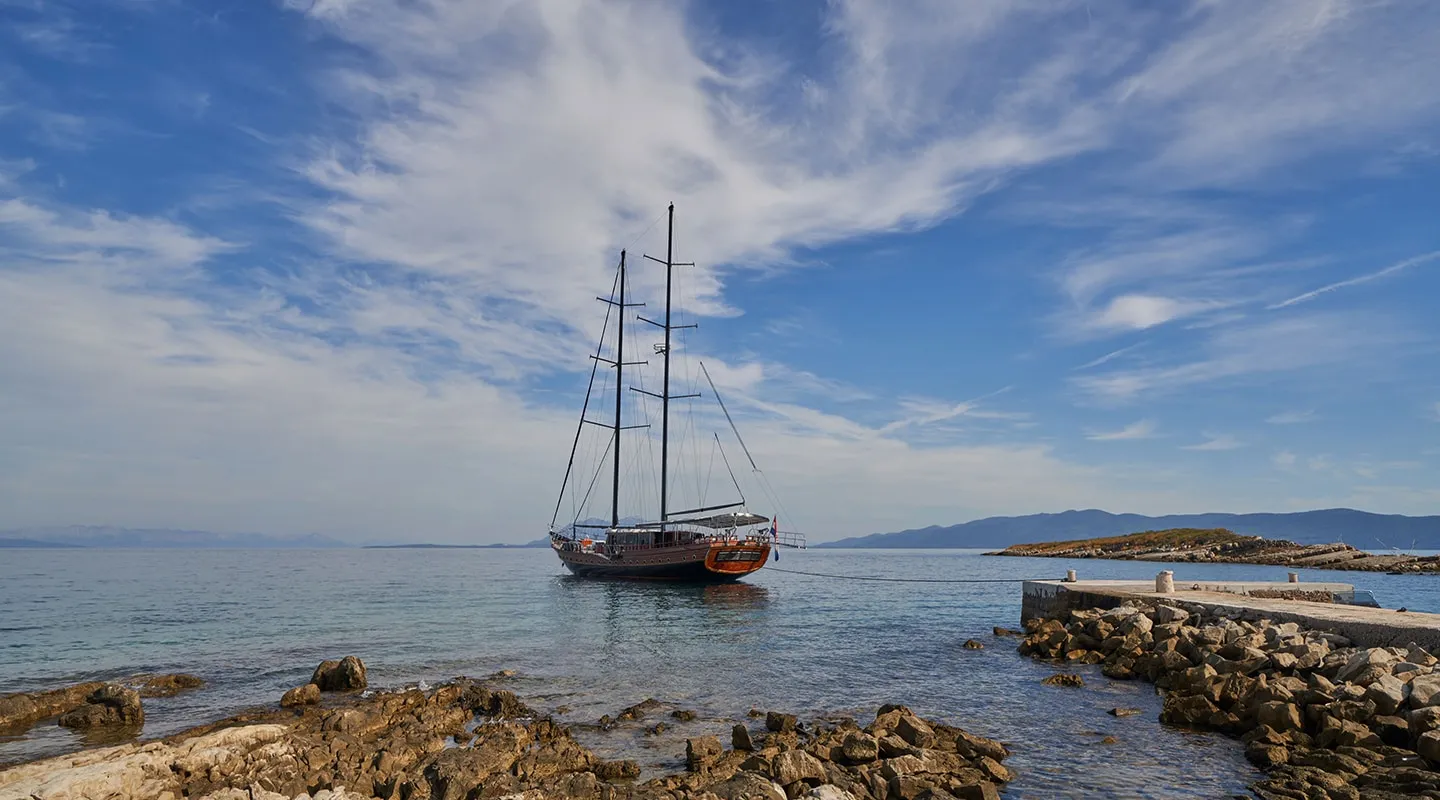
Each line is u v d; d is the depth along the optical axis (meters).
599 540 72.25
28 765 12.78
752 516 62.16
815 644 31.91
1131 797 13.23
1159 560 122.94
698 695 21.89
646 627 37.88
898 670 25.69
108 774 12.24
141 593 60.56
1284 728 15.96
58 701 19.84
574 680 24.11
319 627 37.38
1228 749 16.00
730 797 11.85
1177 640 23.88
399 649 30.39
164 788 12.71
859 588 68.50
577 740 17.11
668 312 78.75
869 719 19.03
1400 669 17.30
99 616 42.41
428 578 86.19
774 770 13.03
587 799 12.38
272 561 160.88
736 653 29.41
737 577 61.88
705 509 65.44
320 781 13.14
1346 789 12.30
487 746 14.94
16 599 54.19
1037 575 89.50
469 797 13.02
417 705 19.69
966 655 28.70
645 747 16.55
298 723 17.11
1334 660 19.34
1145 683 23.08
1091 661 26.73
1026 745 16.48
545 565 140.25
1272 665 20.05
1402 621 21.58
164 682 23.09
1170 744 16.44
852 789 12.75
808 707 20.33
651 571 63.91
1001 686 22.92
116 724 18.61
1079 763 15.14
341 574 96.69
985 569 116.06
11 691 22.78
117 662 27.39
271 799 11.84
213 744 14.27
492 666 26.59
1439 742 13.23
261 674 25.06
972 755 15.00
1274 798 12.80
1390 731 14.78
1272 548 115.69
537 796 12.20
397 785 13.02
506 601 52.62
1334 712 15.92
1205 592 32.91
